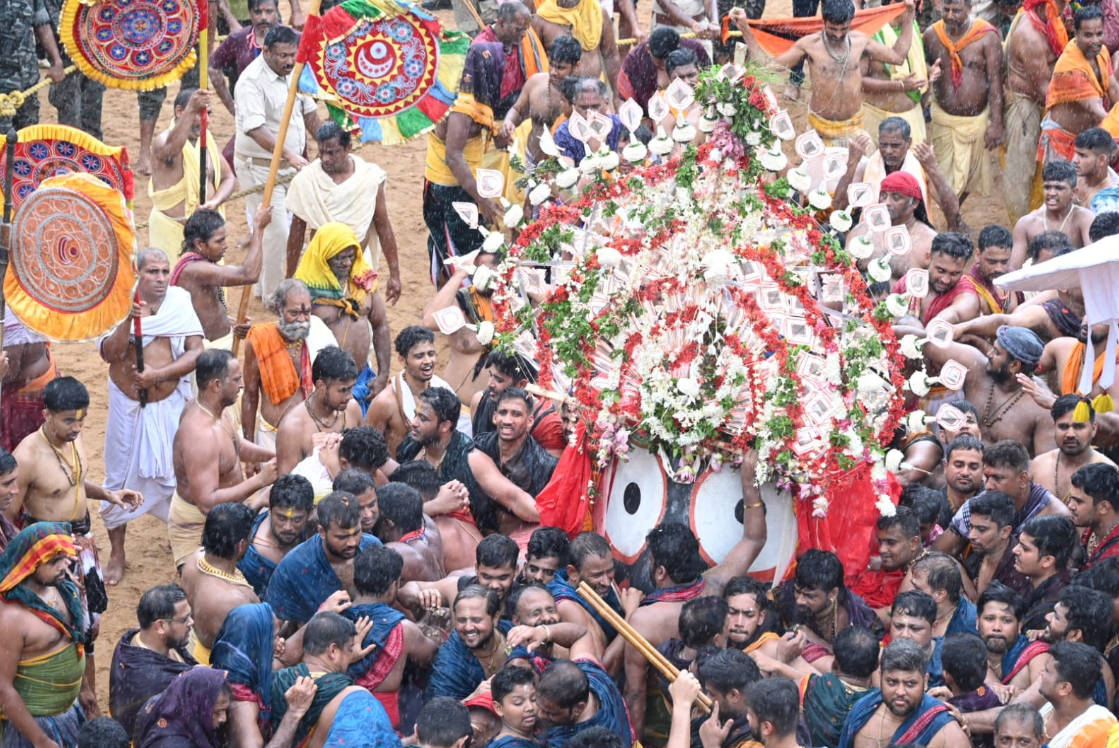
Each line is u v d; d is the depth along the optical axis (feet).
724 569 30.91
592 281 32.09
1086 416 33.53
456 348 40.29
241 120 49.65
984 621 28.76
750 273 31.50
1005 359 37.01
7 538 31.04
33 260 32.89
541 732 26.22
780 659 28.25
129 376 37.65
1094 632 28.25
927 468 35.50
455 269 41.78
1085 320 36.68
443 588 30.09
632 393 31.53
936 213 54.65
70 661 28.50
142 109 54.60
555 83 46.50
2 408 37.91
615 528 32.50
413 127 45.52
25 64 50.14
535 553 29.94
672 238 31.58
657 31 48.39
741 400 30.81
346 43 42.70
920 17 58.03
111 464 38.34
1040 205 52.85
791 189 32.32
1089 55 49.73
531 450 34.78
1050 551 30.42
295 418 35.58
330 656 26.71
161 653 27.66
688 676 26.66
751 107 30.50
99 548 40.60
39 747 27.89
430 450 34.55
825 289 31.83
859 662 27.35
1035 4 51.19
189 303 38.40
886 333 31.50
